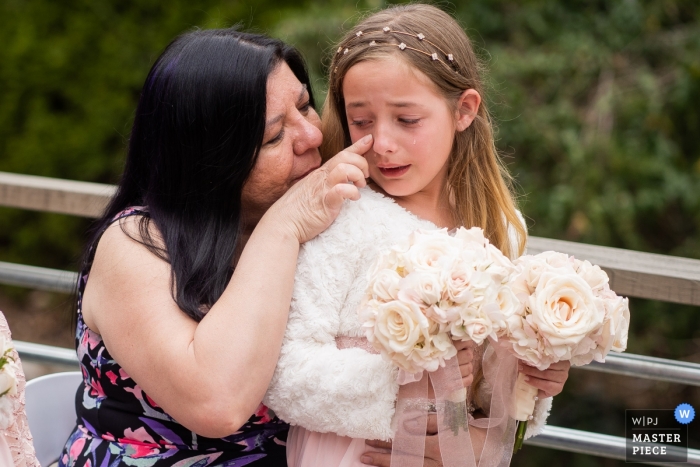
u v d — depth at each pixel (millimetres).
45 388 2010
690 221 4180
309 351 1561
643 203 3959
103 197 2484
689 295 1995
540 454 4109
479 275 1422
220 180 1691
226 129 1668
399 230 1668
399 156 1661
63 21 5039
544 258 1574
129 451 1680
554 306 1472
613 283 2049
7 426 1453
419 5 1812
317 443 1634
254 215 1834
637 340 4094
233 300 1537
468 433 1562
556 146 4039
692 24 4195
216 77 1664
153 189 1725
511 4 4332
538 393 1683
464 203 1865
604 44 4195
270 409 1733
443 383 1529
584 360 1551
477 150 1861
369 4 4395
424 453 1604
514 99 4082
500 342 1532
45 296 5457
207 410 1481
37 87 5023
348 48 1720
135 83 5090
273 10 4977
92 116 5078
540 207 4023
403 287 1401
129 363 1569
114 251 1625
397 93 1632
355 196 1594
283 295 1558
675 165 4094
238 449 1715
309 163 1812
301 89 1779
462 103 1778
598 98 4074
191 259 1649
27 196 2541
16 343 2418
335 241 1613
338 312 1607
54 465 1983
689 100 4062
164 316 1557
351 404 1524
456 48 1748
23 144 5023
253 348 1500
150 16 5070
